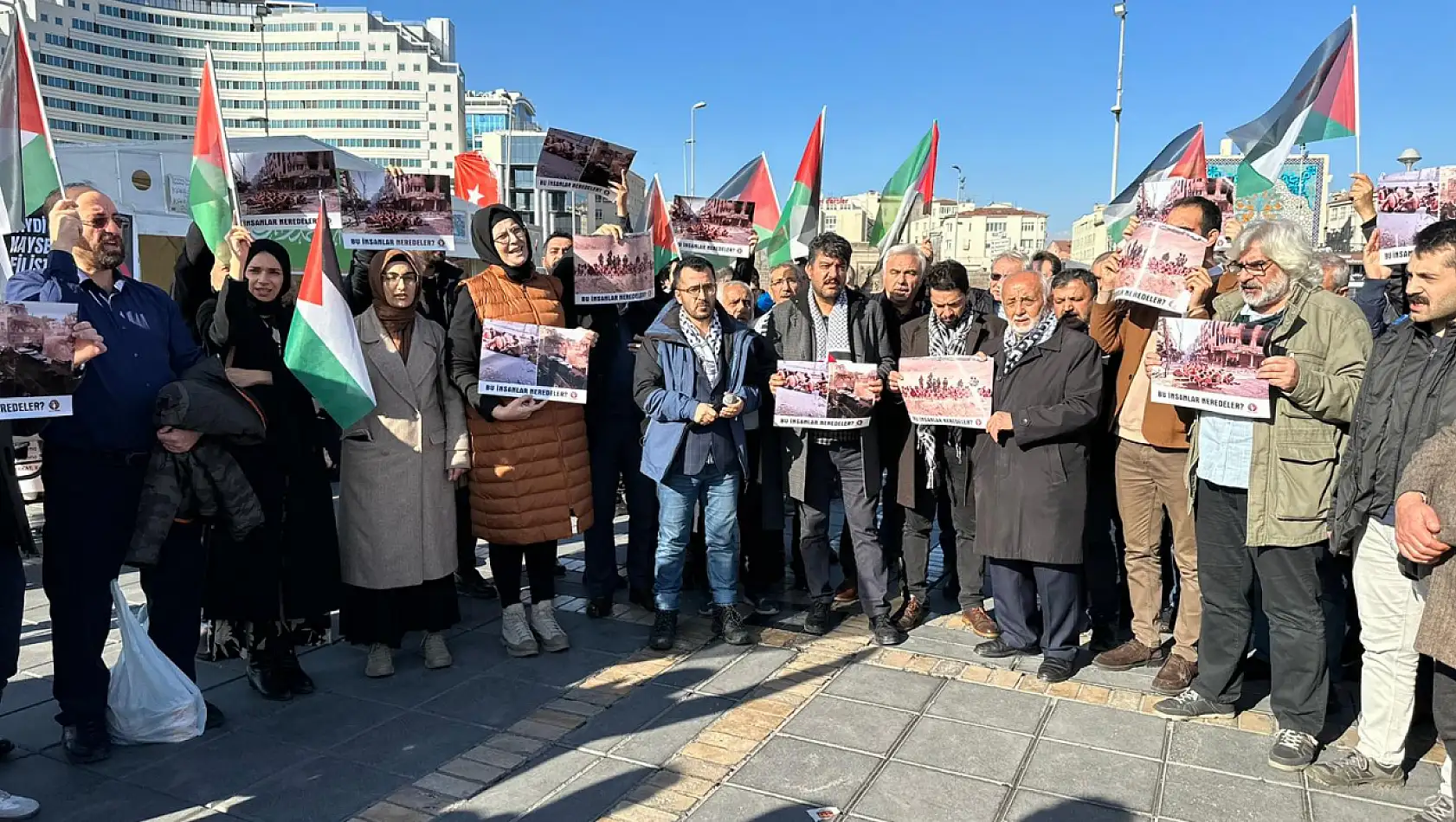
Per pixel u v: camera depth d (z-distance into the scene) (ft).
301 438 13.47
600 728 12.56
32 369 9.31
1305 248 11.00
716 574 15.99
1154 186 15.70
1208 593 12.60
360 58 424.05
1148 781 11.07
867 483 15.62
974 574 16.58
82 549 11.08
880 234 22.80
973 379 14.14
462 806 10.50
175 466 11.59
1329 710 13.09
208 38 428.56
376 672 14.39
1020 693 13.71
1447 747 9.31
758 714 12.96
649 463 15.26
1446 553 8.73
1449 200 13.97
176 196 32.81
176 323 12.20
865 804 10.55
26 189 12.91
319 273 12.74
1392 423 9.93
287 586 13.46
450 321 15.06
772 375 16.02
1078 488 13.74
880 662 14.99
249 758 11.71
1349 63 16.08
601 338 17.26
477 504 15.02
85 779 11.14
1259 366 11.00
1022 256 17.74
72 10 398.01
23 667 14.74
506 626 15.46
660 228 20.99
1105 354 15.08
